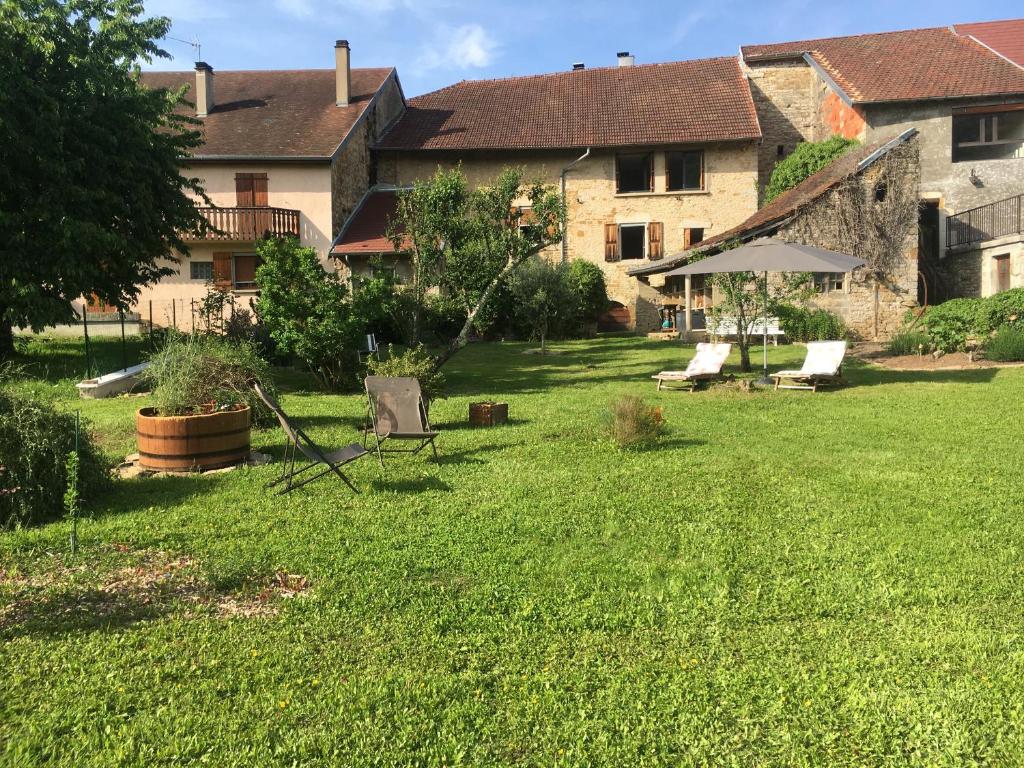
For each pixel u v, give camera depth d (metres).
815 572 4.12
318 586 4.03
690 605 3.74
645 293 27.94
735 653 3.27
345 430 8.98
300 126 26.77
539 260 23.75
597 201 28.39
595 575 4.14
